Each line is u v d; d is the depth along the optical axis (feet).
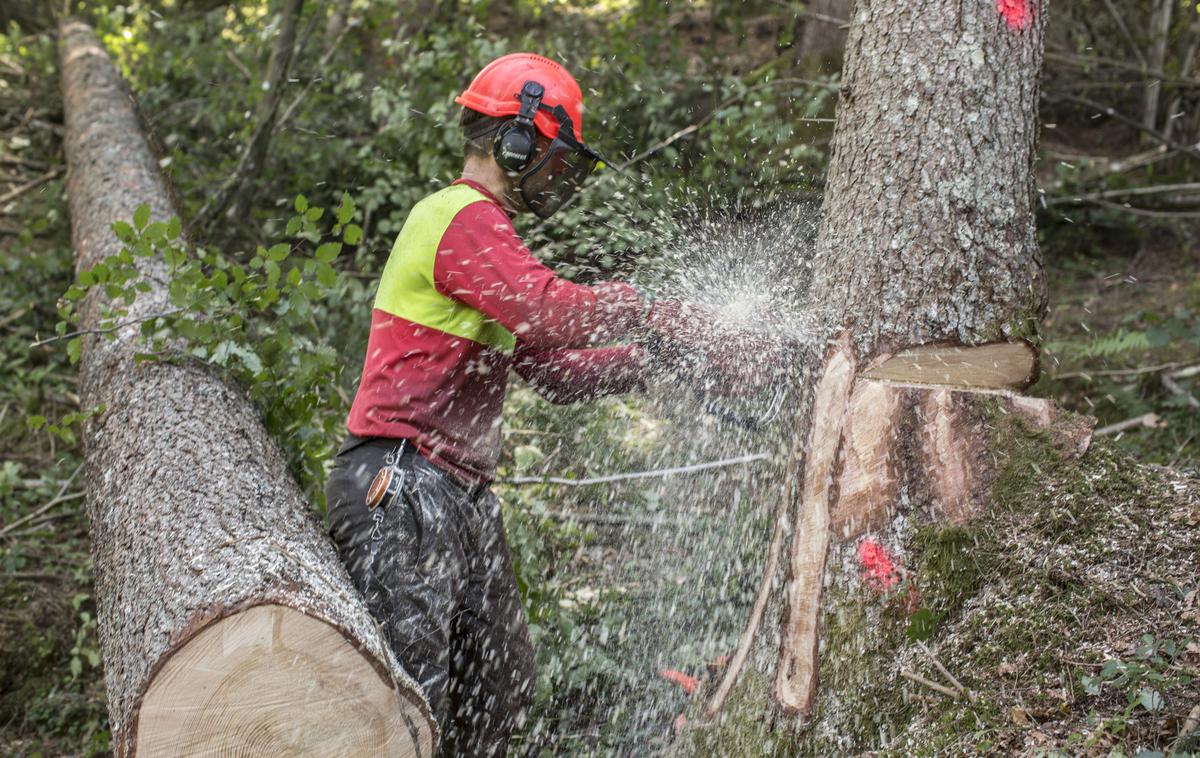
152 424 12.00
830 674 9.84
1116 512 9.82
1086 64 28.45
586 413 17.54
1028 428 10.27
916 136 10.18
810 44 26.04
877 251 10.32
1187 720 8.02
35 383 20.83
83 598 15.58
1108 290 24.80
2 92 34.45
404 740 8.41
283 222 25.00
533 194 10.33
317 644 8.05
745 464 13.42
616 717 12.05
